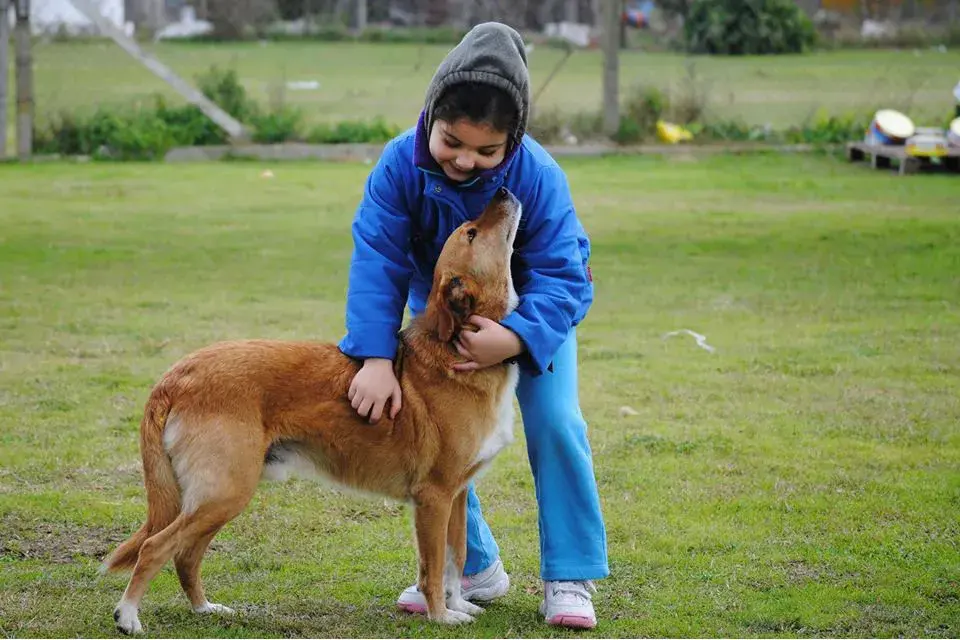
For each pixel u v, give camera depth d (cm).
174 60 3238
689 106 2145
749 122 2220
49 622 414
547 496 425
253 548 500
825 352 830
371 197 426
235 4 4059
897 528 518
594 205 1510
